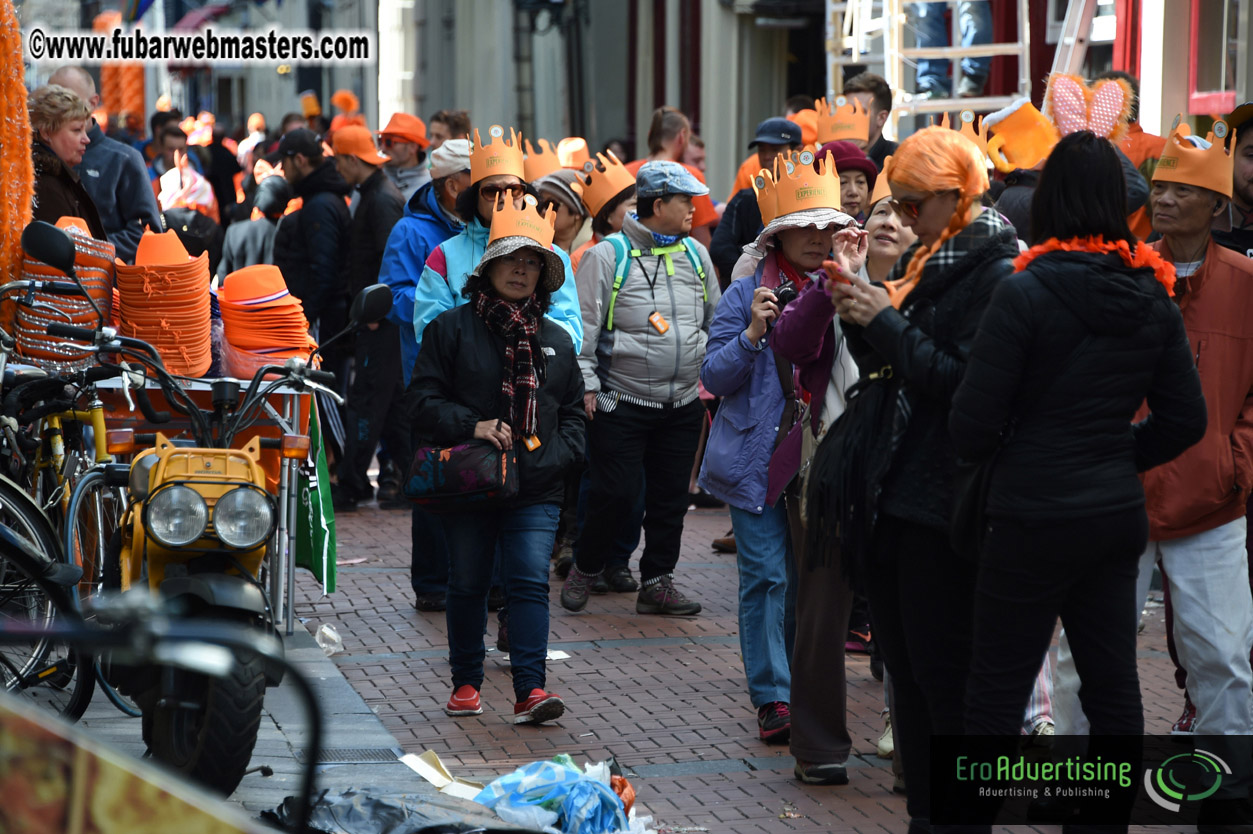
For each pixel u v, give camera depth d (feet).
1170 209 38.29
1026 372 29.58
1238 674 37.11
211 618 34.32
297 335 54.08
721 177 136.46
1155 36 75.82
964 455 29.81
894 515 31.60
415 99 214.48
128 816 17.57
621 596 65.62
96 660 36.99
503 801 34.55
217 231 103.24
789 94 138.41
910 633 32.04
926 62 92.79
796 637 40.37
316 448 53.31
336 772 39.52
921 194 31.76
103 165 68.23
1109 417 29.73
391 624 59.31
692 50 142.41
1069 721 38.40
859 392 32.99
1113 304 29.19
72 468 48.29
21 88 52.75
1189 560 37.50
